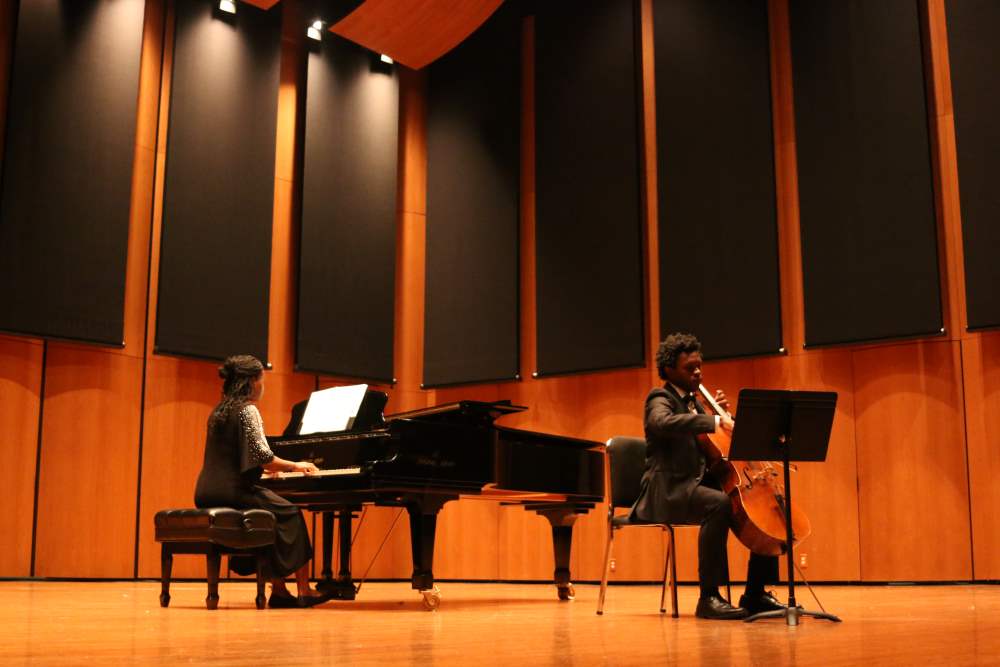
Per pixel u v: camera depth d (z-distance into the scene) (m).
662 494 4.05
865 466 7.42
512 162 9.30
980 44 7.30
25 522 7.28
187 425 8.16
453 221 9.51
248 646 2.63
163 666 2.12
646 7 8.91
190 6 8.46
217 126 8.49
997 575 6.89
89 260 7.70
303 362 8.72
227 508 4.43
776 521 3.93
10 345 7.36
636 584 8.22
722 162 8.23
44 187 7.52
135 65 8.11
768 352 7.80
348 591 5.36
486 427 4.81
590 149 8.87
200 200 8.32
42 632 3.09
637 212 8.52
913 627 3.35
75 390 7.63
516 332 9.04
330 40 9.29
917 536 7.17
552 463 5.12
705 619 3.83
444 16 8.86
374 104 9.51
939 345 7.27
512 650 2.54
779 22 8.30
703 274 8.18
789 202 8.04
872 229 7.52
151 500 7.88
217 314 8.31
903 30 7.60
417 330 9.55
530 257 9.23
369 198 9.34
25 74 7.53
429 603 4.55
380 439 4.55
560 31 9.21
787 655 2.41
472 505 9.10
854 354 7.59
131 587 6.77
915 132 7.45
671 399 4.20
